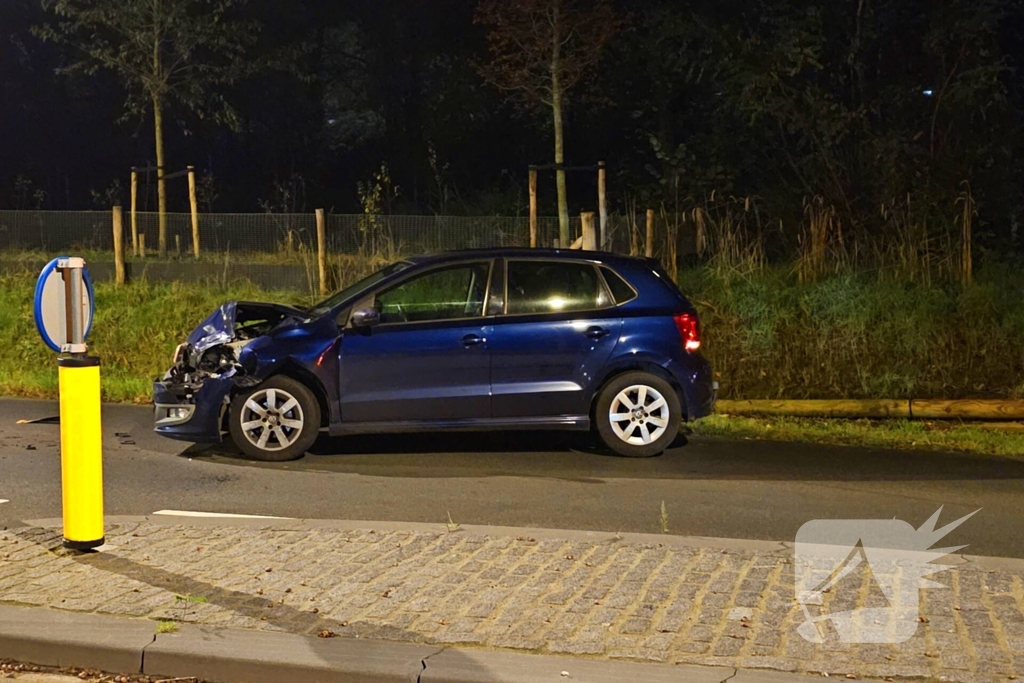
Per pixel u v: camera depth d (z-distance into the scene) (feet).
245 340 32.94
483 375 31.78
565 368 32.04
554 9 64.23
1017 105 73.41
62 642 16.92
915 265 50.78
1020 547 23.59
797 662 16.10
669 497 27.78
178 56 74.79
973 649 16.62
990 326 45.80
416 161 96.48
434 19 96.48
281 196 94.89
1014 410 39.32
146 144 97.04
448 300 32.19
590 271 32.71
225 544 21.95
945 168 64.54
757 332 45.60
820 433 37.01
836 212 60.03
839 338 45.42
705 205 69.26
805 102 70.95
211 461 31.48
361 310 31.24
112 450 32.83
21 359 50.70
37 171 95.09
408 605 18.43
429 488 28.53
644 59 82.74
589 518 25.64
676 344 32.40
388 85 101.19
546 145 93.50
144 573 20.08
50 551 21.45
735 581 19.62
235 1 79.71
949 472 31.12
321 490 28.19
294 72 90.33
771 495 28.09
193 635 17.07
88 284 21.52
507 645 16.72
